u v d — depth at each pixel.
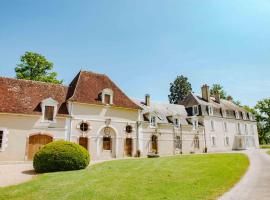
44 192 8.13
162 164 14.74
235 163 16.27
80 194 7.69
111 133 23.92
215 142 37.72
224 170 13.01
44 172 13.14
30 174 12.65
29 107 20.22
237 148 41.50
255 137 46.16
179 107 38.50
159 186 8.84
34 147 19.64
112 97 24.55
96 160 20.88
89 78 25.70
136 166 13.98
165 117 32.62
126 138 24.72
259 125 55.84
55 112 21.02
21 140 19.09
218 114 40.06
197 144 35.00
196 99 39.03
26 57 28.58
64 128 21.12
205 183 9.49
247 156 21.89
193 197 7.37
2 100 19.44
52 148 13.55
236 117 43.47
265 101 54.84
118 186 8.77
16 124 19.19
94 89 24.67
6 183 10.20
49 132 20.36
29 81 22.67
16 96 20.53
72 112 21.84
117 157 23.50
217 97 43.62
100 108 23.56
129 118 25.34
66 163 13.23
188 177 10.70
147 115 29.86
